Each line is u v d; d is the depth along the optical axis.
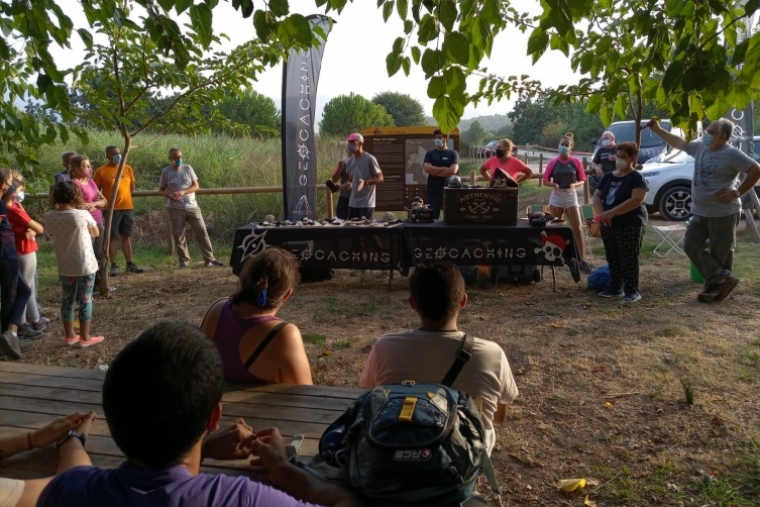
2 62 4.38
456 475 1.89
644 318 6.55
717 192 6.82
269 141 18.59
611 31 3.31
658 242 10.62
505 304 7.29
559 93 6.16
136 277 9.16
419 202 8.17
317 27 3.38
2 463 2.26
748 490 3.54
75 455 2.13
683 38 2.40
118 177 7.91
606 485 3.66
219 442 2.22
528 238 7.54
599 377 5.12
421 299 2.75
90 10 3.37
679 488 3.59
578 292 7.75
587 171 11.71
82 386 3.11
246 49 7.63
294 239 7.94
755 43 2.18
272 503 1.48
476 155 35.31
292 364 3.00
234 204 13.07
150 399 1.38
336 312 7.16
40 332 6.49
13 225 6.20
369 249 7.89
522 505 3.53
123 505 1.38
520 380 5.11
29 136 4.36
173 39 2.90
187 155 15.85
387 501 1.91
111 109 7.76
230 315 3.00
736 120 9.48
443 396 2.07
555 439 4.19
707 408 4.47
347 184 9.50
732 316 6.54
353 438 2.06
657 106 3.06
